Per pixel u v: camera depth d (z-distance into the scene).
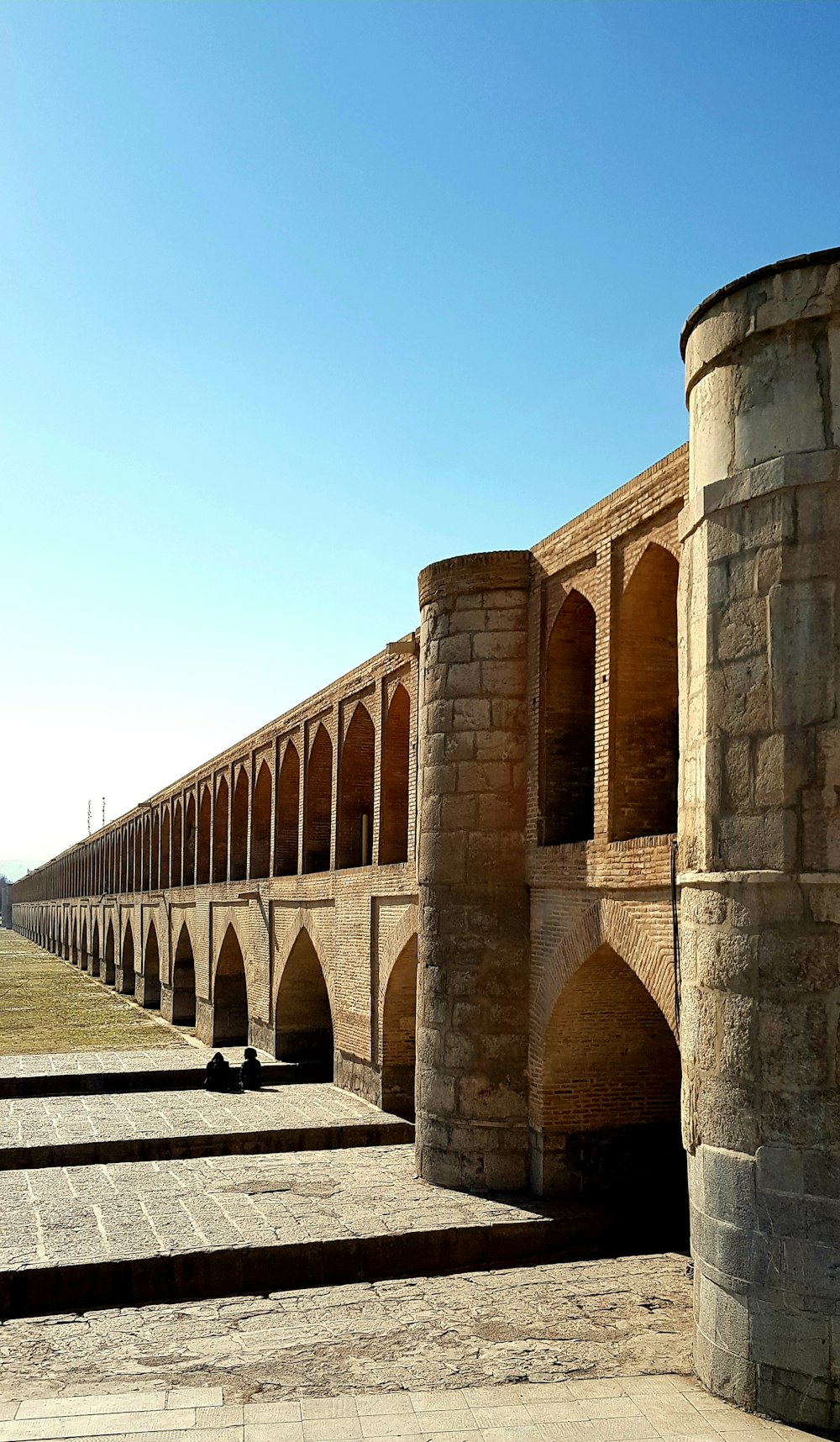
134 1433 6.75
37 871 92.31
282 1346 8.44
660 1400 7.19
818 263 7.29
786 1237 6.93
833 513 7.15
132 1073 18.94
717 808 7.59
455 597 13.27
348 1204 11.72
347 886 18.27
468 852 12.84
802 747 7.13
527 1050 12.50
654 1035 12.31
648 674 11.02
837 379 7.21
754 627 7.42
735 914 7.38
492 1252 10.87
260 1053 22.83
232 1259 9.99
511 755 12.84
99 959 50.53
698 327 8.07
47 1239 10.34
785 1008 7.07
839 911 6.92
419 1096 13.09
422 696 13.73
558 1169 12.06
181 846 33.16
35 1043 26.48
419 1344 8.45
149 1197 11.97
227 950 26.66
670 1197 12.37
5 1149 13.87
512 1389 7.43
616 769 10.90
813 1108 6.91
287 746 22.61
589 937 11.25
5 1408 7.17
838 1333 6.68
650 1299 9.51
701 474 7.99
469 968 12.70
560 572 12.25
